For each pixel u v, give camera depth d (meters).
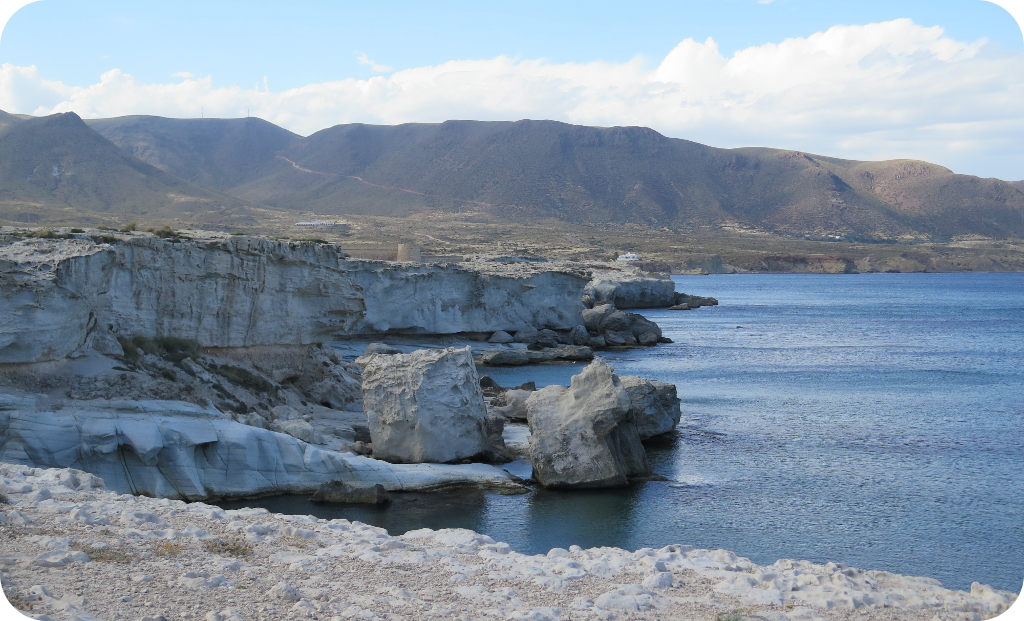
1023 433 40.50
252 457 27.11
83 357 30.38
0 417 24.33
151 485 25.03
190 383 33.59
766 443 37.81
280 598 11.38
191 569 12.34
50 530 13.64
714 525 25.39
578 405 30.62
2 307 26.91
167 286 35.56
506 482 29.84
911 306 153.38
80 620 9.68
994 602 12.48
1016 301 167.75
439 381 32.28
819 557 22.53
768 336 96.62
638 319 92.81
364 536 15.74
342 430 35.25
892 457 35.09
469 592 12.20
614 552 15.91
